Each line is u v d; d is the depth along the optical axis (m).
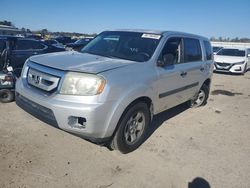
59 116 3.41
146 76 4.09
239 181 3.63
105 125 3.52
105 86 3.45
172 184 3.45
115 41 4.98
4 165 3.50
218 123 5.93
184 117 6.13
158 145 4.49
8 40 7.47
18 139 4.25
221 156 4.30
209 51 6.75
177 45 5.20
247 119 6.40
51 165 3.61
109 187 3.27
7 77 6.03
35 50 8.23
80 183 3.29
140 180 3.46
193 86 5.93
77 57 4.28
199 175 3.70
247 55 16.50
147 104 4.35
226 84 11.66
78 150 4.06
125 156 4.02
